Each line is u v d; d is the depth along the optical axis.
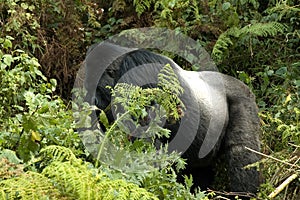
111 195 3.71
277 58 10.20
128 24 10.84
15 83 7.09
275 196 6.95
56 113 6.53
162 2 10.24
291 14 10.61
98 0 11.18
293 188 7.24
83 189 3.62
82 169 3.82
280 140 7.92
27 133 5.29
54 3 9.81
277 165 7.21
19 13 9.04
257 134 7.48
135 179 5.02
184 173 7.33
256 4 10.73
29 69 7.33
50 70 9.72
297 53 10.29
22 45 9.47
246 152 7.30
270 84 9.90
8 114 6.62
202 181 7.53
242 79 9.46
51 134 5.72
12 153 4.75
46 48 9.52
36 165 5.06
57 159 3.99
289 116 8.24
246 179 7.25
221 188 7.55
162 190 5.27
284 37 10.52
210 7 10.65
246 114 7.49
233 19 10.30
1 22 9.32
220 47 9.90
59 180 3.73
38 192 3.60
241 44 10.30
